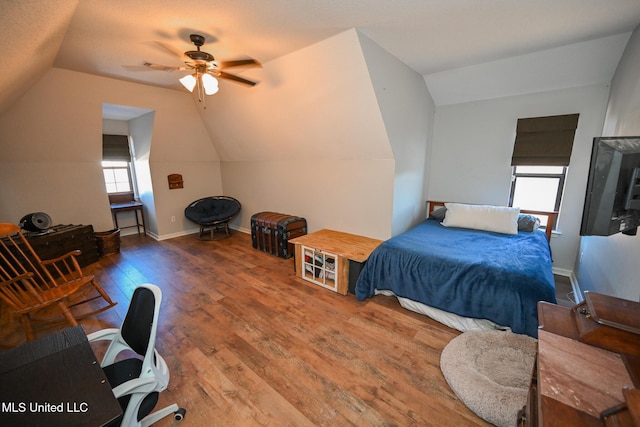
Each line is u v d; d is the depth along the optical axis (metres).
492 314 2.04
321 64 2.48
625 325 0.87
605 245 2.05
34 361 1.05
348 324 2.30
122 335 1.35
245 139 4.26
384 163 3.11
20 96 2.80
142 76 3.17
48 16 1.46
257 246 4.23
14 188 3.48
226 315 2.44
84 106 3.34
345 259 2.74
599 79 2.74
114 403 0.88
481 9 1.80
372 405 1.55
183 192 4.99
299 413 1.50
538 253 2.43
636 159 1.07
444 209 3.72
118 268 3.52
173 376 1.75
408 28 2.07
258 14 1.85
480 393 1.52
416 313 2.46
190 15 1.86
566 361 0.83
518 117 3.28
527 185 3.42
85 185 4.05
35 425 0.79
